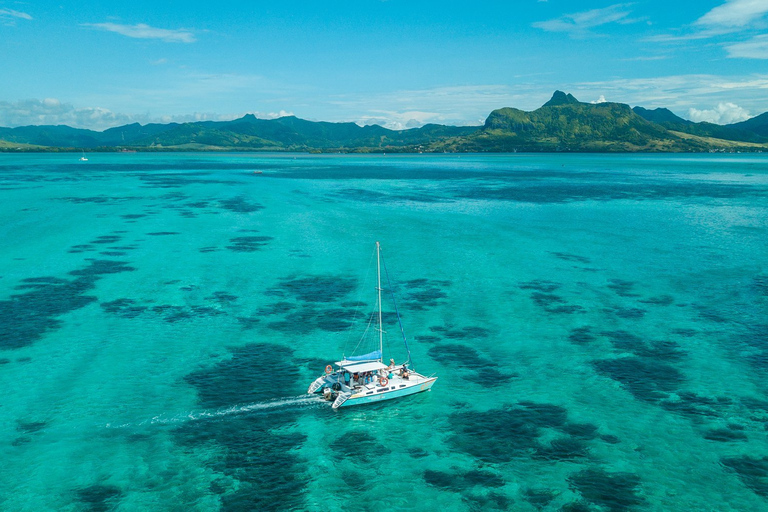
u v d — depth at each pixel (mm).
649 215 147000
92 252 100688
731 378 52719
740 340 61812
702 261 96188
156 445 41500
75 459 39469
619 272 89562
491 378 53406
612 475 38250
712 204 170000
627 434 43281
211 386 50906
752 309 71750
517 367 55625
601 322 67625
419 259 98250
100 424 44062
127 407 46781
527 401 48750
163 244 108562
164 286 80938
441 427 44906
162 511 34281
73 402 47281
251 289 80438
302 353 58688
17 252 99688
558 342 61688
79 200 171375
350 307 73312
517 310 71938
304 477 38094
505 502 35594
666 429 43938
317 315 70188
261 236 117750
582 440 42562
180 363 55531
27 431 42812
